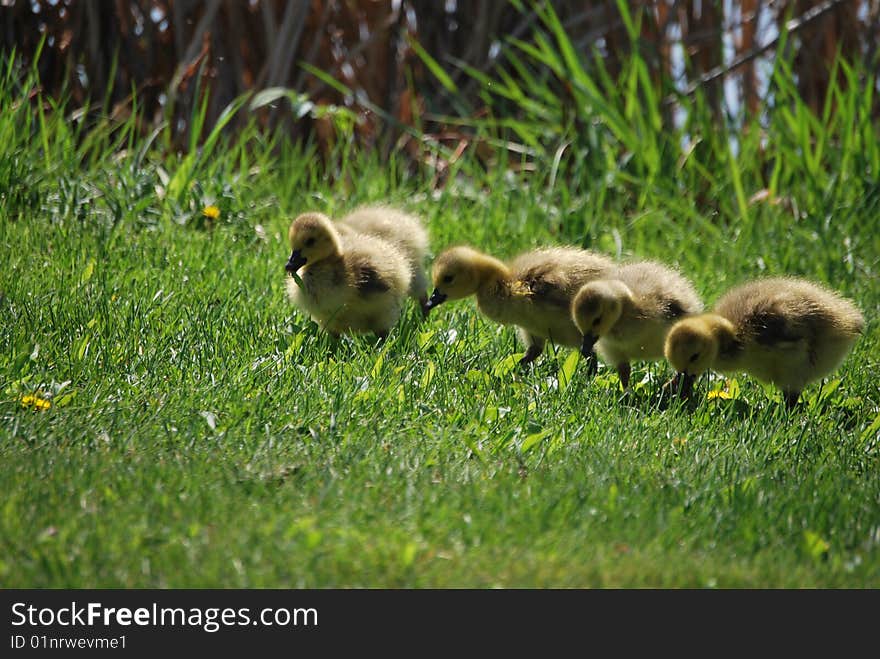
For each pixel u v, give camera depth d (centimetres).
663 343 2042
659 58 3731
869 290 2833
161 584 1148
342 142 3675
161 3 3675
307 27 3847
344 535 1238
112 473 1394
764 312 1959
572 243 3030
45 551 1176
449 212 3125
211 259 2527
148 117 3681
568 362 1981
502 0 3872
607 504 1398
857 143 3362
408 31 3919
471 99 3888
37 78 3281
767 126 3619
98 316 2022
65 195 2845
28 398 1631
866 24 3984
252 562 1190
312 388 1772
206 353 1923
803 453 1716
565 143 3472
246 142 3562
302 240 2053
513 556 1241
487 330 2272
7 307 2050
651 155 3425
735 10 3994
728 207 3406
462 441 1609
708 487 1491
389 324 2184
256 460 1486
